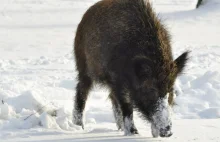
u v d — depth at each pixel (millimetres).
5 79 38875
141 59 20969
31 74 42219
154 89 20844
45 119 23922
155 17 22812
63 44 62375
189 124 24297
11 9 94688
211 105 31609
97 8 27125
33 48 59188
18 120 23922
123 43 23531
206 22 77875
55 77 40719
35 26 77938
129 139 20562
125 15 24156
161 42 21359
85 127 26578
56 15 88812
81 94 28844
